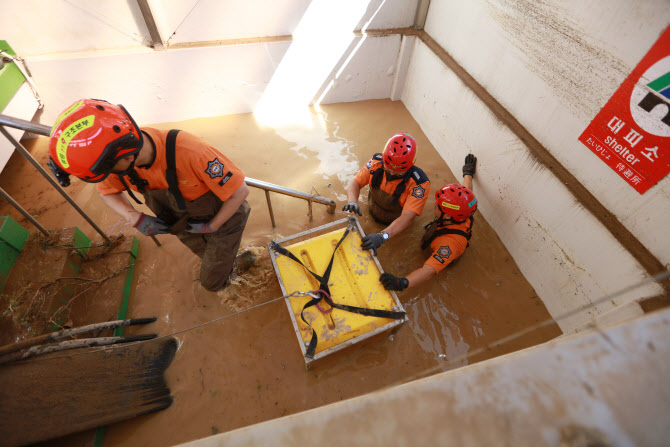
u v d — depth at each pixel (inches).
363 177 114.6
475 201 97.3
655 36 67.1
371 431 10.2
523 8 98.3
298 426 10.5
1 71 116.3
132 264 103.5
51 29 122.4
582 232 87.3
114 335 89.4
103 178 55.4
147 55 134.3
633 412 9.6
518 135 104.1
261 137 153.7
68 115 51.3
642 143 72.7
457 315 102.8
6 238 82.8
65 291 84.9
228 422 83.4
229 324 97.7
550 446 9.3
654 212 72.9
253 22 138.3
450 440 9.7
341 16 144.7
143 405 80.3
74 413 66.8
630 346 10.8
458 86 129.8
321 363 92.0
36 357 61.6
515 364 11.0
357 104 173.6
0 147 107.7
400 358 94.5
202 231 75.6
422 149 153.6
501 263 114.1
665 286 68.9
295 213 126.6
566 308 95.6
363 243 96.0
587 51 81.7
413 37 152.9
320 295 86.3
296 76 156.4
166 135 61.2
